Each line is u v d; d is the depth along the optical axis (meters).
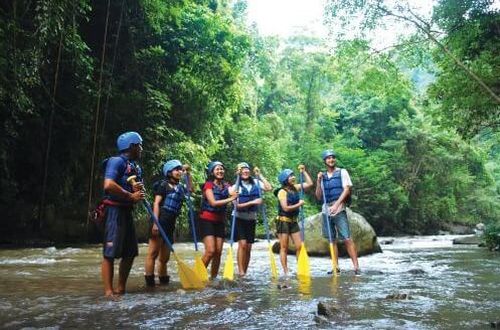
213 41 16.53
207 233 5.58
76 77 12.99
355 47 11.55
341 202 6.29
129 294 4.30
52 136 13.67
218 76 17.09
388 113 31.98
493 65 10.73
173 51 16.22
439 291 4.28
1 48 9.74
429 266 6.96
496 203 35.38
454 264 7.20
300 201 6.41
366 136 32.44
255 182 6.31
